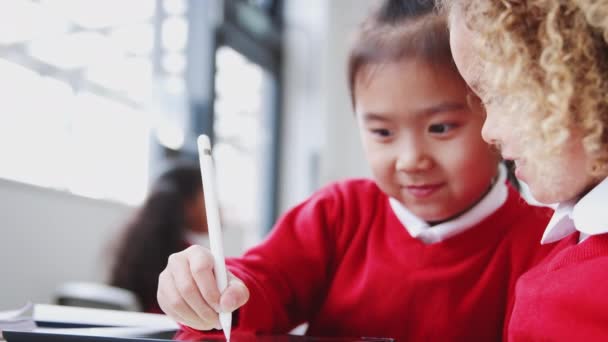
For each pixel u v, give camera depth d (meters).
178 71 2.42
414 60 0.57
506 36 0.42
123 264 1.68
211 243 0.49
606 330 0.40
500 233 0.64
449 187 0.60
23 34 1.75
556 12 0.40
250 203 2.97
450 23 0.50
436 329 0.63
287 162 3.09
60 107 1.84
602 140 0.41
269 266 0.67
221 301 0.47
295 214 0.74
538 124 0.42
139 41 2.19
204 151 0.49
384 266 0.66
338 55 3.10
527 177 0.45
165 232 1.71
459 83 0.57
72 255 1.75
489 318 0.63
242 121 2.89
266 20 3.01
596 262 0.43
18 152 1.71
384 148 0.60
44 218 1.67
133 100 2.14
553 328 0.42
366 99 0.60
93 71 1.97
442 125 0.58
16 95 1.72
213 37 2.61
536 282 0.47
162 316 0.67
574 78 0.40
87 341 0.44
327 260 0.70
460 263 0.64
